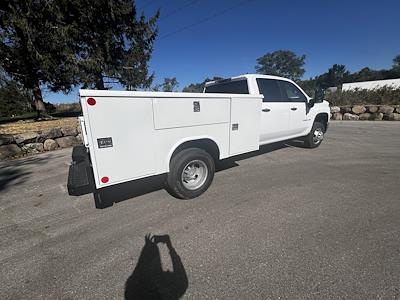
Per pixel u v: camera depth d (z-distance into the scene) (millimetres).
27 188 4215
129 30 15352
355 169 4672
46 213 3271
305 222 2781
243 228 2701
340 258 2137
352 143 7180
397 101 13445
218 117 3518
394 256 2141
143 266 2152
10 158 6441
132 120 2703
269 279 1923
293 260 2135
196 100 3211
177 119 3070
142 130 2801
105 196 3770
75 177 3148
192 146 3529
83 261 2248
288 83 5391
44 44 11156
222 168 5004
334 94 16125
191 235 2605
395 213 2926
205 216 3016
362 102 14656
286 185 3953
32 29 10383
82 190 4023
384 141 7379
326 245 2332
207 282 1924
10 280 2031
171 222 2900
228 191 3787
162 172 3115
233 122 3736
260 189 3820
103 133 2545
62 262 2244
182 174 3363
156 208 3303
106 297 1817
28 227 2916
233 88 4965
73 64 12602
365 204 3186
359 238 2430
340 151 6203
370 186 3795
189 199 3541
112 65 14969
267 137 5027
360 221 2762
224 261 2162
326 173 4488
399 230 2553
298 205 3221
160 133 2967
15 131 7887
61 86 14969
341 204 3207
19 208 3441
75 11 11867
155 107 2846
